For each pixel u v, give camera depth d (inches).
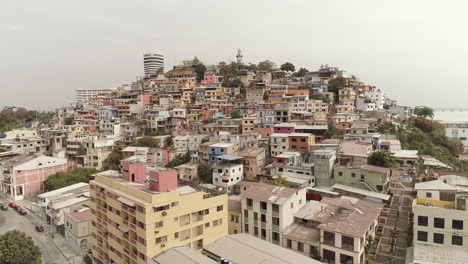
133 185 1742.1
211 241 1743.4
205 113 5206.7
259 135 3791.8
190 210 1638.8
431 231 1763.0
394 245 1959.9
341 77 6131.9
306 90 5511.8
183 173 3329.2
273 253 1542.8
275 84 6195.9
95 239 2025.1
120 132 5007.4
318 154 2780.5
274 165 3036.4
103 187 1877.5
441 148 4591.5
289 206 2033.7
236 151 3425.2
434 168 3144.7
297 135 3452.3
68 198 2800.2
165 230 1542.8
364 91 6205.7
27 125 6939.0
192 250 1534.2
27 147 4411.9
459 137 6023.6
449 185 1946.4
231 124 4271.7
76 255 2309.3
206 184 3051.2
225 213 1822.1
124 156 3927.2
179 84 6914.4
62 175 3533.5
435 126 5526.6
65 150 4323.3
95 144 4087.1
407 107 6230.3
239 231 2201.0
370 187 2539.4
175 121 4945.9
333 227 1764.3
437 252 1680.6
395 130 4352.9
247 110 4869.6
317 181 2787.9
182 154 3838.6
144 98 6353.3
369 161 2908.5
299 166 2888.8
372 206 2082.9
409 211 2345.0
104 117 5944.9
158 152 3878.0
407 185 2815.0
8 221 2955.2
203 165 3302.2
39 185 3666.3
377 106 5915.4
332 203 2158.0
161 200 1521.9
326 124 4045.3
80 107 6870.1
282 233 1962.4
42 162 3698.3
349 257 1690.5
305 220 2053.4
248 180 3036.4
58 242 2522.1
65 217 2522.1
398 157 3272.6
